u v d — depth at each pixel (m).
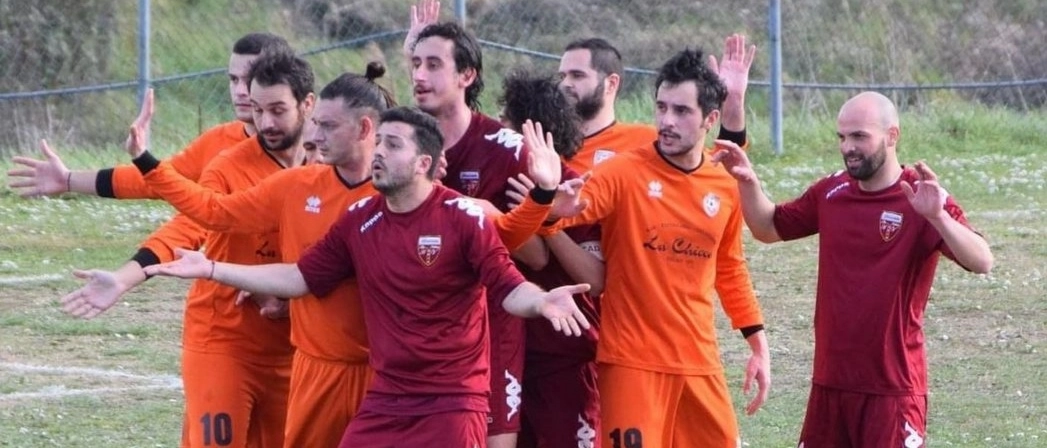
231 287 11.30
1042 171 29.91
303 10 37.56
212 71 30.06
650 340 11.59
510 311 10.38
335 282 11.05
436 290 10.61
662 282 11.62
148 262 11.41
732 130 12.30
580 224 11.57
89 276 11.03
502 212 11.57
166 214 27.08
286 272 11.02
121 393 17.02
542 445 12.43
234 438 12.09
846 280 11.58
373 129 11.15
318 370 11.35
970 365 18.09
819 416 11.84
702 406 11.81
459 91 11.53
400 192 10.57
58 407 16.41
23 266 22.95
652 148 11.78
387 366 10.74
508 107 12.40
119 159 30.61
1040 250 23.72
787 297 21.48
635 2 36.81
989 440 15.29
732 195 12.00
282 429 12.52
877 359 11.48
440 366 10.67
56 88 33.75
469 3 35.03
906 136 32.78
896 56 36.50
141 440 15.33
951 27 37.38
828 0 36.59
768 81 33.09
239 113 13.14
